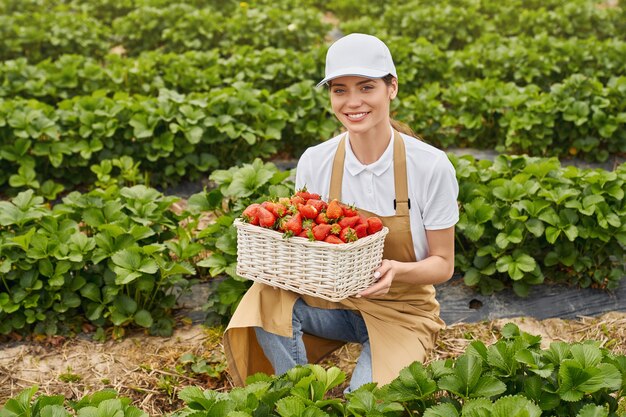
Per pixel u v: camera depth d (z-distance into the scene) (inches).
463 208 206.2
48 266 175.2
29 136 252.8
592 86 302.2
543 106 284.0
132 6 498.9
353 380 125.9
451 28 443.2
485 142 308.7
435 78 359.3
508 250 199.6
